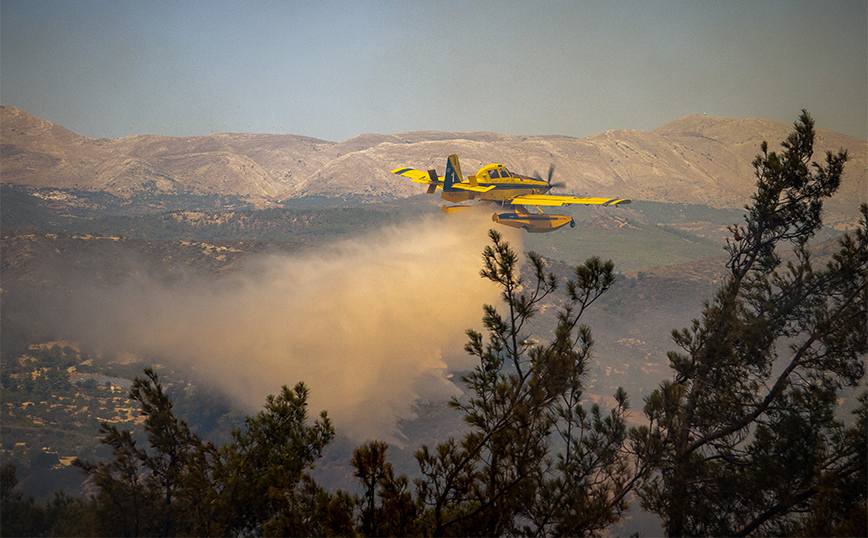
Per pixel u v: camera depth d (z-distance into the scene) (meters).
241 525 12.09
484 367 10.40
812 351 14.67
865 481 12.09
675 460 13.78
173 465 13.67
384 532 8.56
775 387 14.23
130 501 13.48
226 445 12.70
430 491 9.16
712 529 12.99
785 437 13.77
